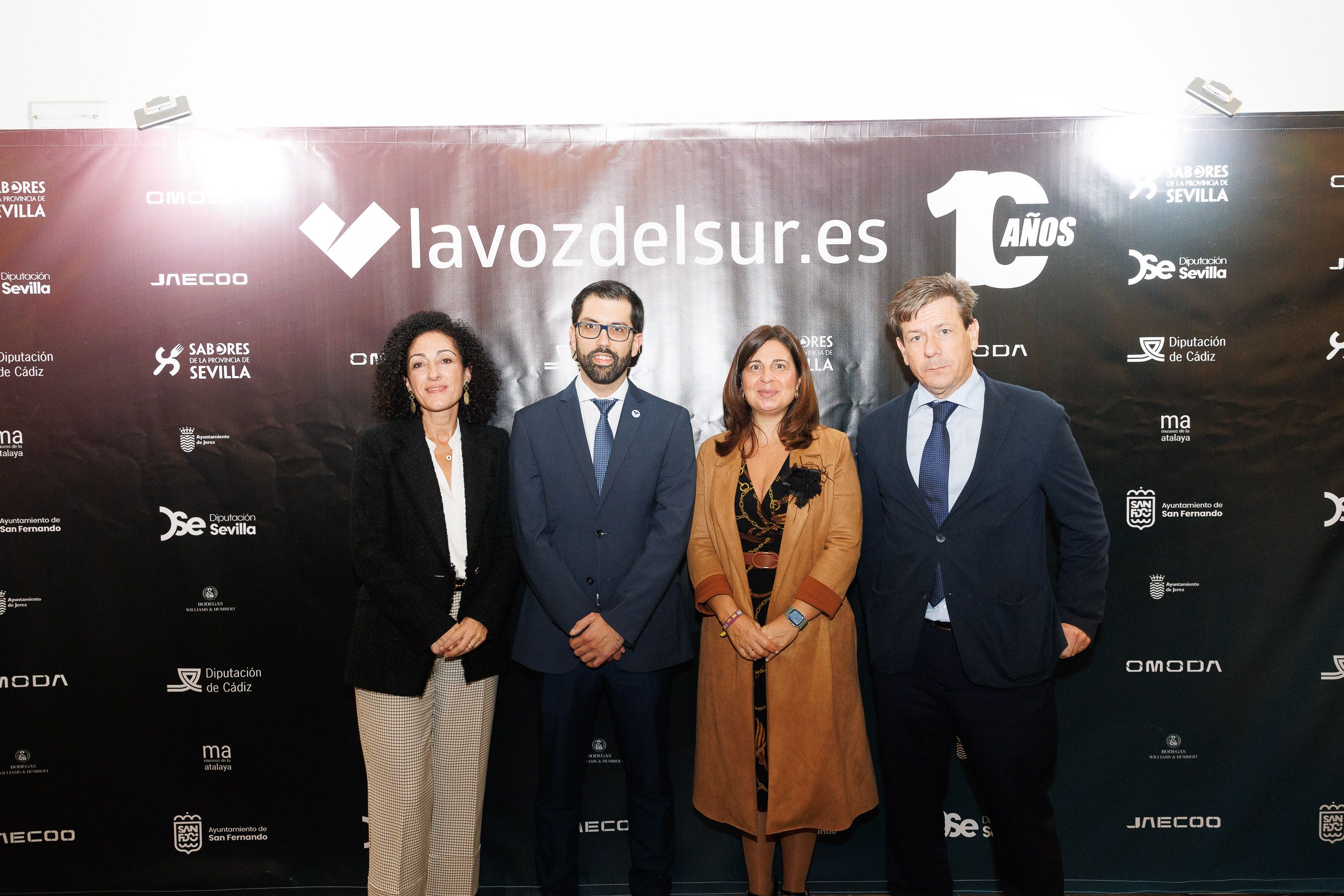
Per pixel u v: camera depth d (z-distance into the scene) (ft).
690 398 7.77
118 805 7.64
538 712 6.82
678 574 6.86
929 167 7.67
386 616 6.18
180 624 7.64
